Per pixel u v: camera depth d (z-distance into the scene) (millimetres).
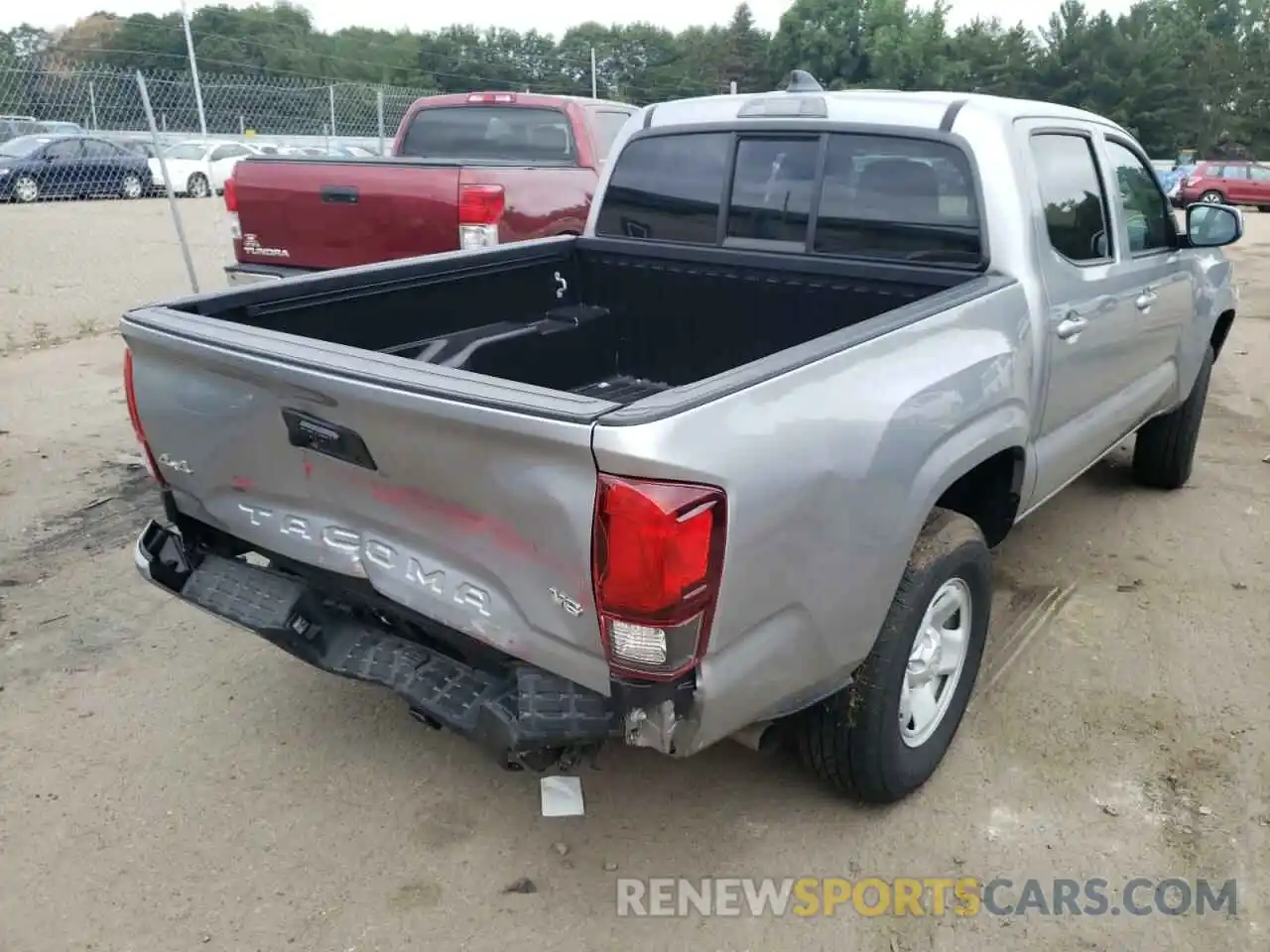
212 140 22719
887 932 2680
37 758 3348
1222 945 2621
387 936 2660
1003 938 2654
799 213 3877
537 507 2180
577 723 2299
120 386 7547
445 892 2809
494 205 6223
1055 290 3514
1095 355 3865
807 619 2445
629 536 2051
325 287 3445
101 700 3666
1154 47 64812
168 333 2764
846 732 2826
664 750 2225
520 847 2975
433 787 3229
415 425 2287
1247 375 8266
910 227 3600
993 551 4824
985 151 3408
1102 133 4074
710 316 4191
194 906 2754
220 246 14445
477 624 2416
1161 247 4551
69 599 4371
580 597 2193
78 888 2816
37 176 19828
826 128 3756
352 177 6461
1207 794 3150
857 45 70562
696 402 2131
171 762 3340
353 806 3141
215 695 3709
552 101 7871
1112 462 6090
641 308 4371
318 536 2707
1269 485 5699
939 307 2949
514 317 4219
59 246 14234
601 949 2629
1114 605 4309
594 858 2932
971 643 3230
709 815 3094
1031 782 3215
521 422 2109
